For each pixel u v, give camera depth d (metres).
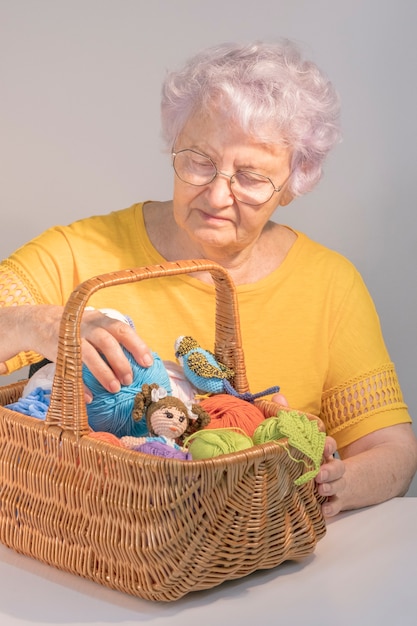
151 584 1.17
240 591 1.23
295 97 1.54
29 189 2.52
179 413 1.27
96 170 2.50
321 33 2.37
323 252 1.86
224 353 1.46
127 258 1.79
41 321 1.45
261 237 1.81
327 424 1.83
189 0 2.39
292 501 1.25
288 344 1.78
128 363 1.32
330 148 1.67
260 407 1.41
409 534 1.43
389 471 1.61
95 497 1.20
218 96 1.51
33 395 1.37
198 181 1.55
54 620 1.15
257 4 2.38
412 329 2.48
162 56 2.42
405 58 2.36
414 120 2.38
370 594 1.22
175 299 1.74
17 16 2.43
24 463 1.29
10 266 1.75
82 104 2.46
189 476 1.12
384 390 1.79
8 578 1.26
